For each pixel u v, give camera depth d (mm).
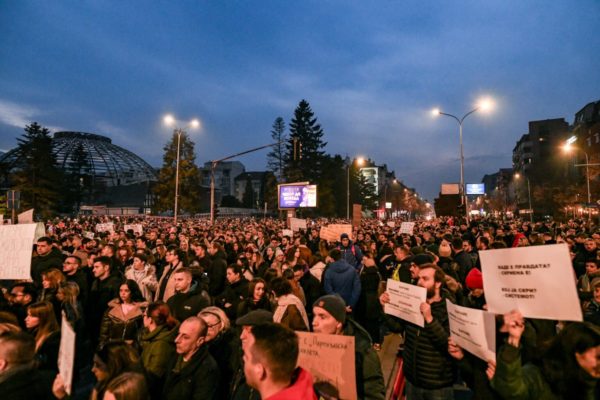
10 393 2650
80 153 75938
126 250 9117
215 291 7340
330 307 2998
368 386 2973
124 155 112125
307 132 66688
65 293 4930
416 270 4602
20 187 48125
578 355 2230
